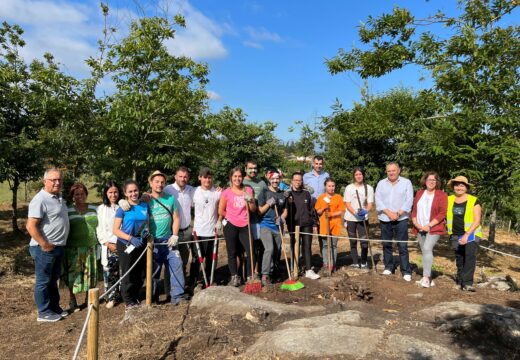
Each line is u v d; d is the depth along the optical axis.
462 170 7.87
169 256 5.39
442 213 5.89
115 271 5.71
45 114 8.05
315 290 5.70
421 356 3.44
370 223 14.73
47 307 5.28
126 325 4.65
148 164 8.63
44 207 4.99
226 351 3.85
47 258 5.09
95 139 8.36
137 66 8.33
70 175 11.41
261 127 15.41
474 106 8.09
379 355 3.48
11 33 10.27
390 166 6.41
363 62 9.32
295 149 15.36
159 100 8.04
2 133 9.95
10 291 6.79
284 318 4.59
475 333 3.89
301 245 7.42
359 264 7.58
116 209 5.37
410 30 8.91
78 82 7.80
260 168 15.16
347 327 3.93
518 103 7.91
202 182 6.07
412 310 4.95
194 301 5.11
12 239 11.60
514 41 7.69
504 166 7.91
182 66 8.72
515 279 8.17
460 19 8.49
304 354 3.48
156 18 8.34
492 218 11.20
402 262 6.42
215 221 6.14
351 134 9.98
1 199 20.19
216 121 8.60
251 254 5.74
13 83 8.91
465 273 5.87
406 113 8.75
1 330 5.04
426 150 8.53
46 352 4.25
